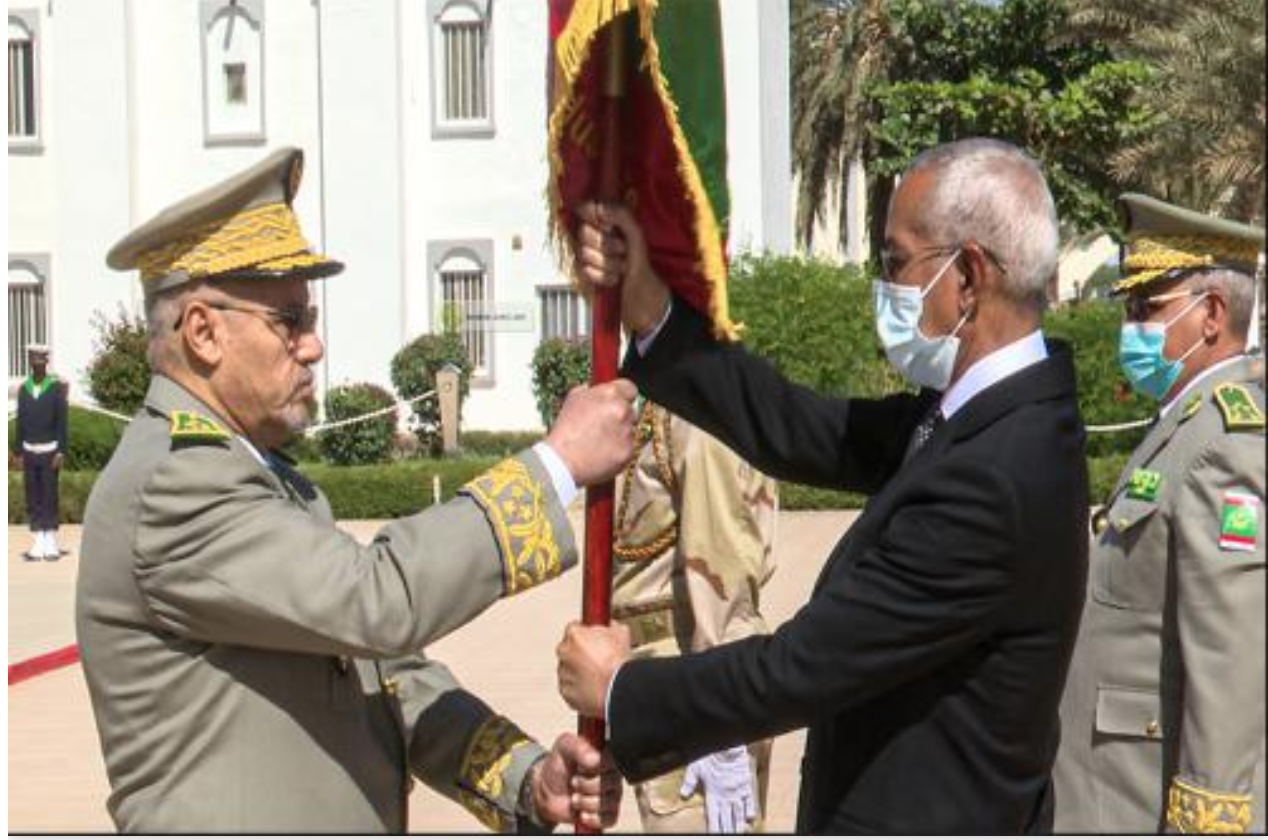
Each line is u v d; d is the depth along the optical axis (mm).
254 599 3055
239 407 3250
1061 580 3025
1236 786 3773
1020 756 3045
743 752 4473
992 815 3014
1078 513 3064
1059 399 3086
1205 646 3824
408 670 3639
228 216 3234
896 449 3486
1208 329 4410
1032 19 29078
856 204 36125
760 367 3586
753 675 3035
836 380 21969
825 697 3002
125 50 28406
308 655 3195
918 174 3164
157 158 28938
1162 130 18422
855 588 3020
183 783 3111
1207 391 4121
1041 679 3029
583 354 26750
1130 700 4121
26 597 15102
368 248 28609
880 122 30859
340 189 28625
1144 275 4445
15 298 28688
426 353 26469
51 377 18094
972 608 2963
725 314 3375
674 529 4562
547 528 3164
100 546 3148
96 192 28469
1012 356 3107
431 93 28703
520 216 28656
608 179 3371
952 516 2965
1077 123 26922
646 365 3539
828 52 32469
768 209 27484
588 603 3350
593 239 3373
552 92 3326
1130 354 4547
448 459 25297
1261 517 3822
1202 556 3857
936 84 27828
